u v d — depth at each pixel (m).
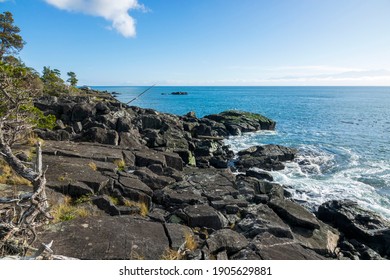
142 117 28.09
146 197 10.10
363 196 15.73
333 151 27.14
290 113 66.00
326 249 9.02
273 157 22.62
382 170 20.95
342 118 56.19
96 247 6.07
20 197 5.66
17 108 6.79
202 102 103.06
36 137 14.48
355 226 10.91
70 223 6.86
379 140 32.97
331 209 12.19
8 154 5.52
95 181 9.62
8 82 6.99
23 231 5.59
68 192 8.91
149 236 6.90
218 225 9.09
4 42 40.56
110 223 7.19
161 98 125.44
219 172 15.55
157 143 22.48
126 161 13.51
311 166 21.86
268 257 6.36
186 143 24.12
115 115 24.61
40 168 5.98
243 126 38.38
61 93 38.62
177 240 6.90
